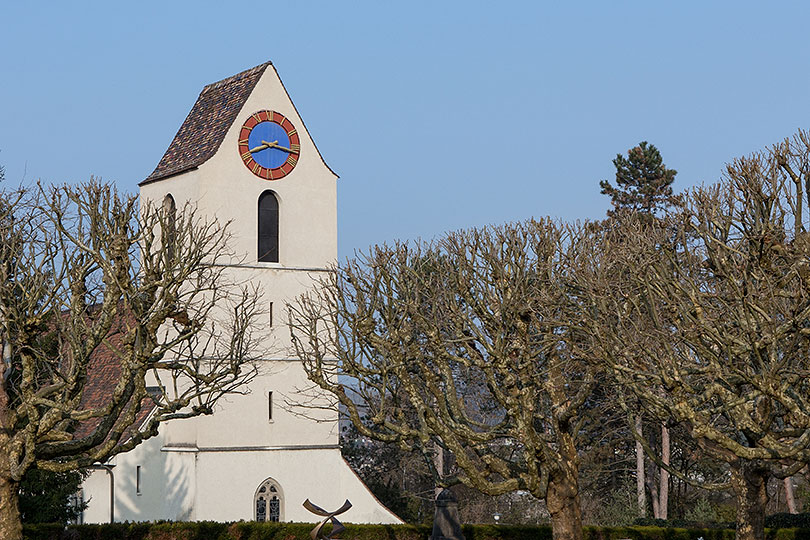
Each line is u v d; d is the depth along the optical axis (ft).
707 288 181.27
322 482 257.14
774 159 166.40
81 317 172.14
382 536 226.79
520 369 171.73
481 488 168.76
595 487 321.32
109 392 262.06
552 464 170.30
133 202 184.34
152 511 249.14
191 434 245.86
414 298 199.72
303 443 255.91
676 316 165.07
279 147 259.19
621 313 167.84
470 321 184.75
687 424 174.81
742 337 160.86
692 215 179.11
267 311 253.44
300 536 222.28
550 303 176.14
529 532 226.38
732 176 170.71
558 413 171.12
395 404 188.65
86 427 255.50
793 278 160.66
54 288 169.27
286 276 256.52
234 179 253.24
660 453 331.16
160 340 254.47
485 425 184.65
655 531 232.53
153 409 250.57
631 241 182.60
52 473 207.10
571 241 185.57
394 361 183.42
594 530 231.30
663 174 352.28
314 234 261.85
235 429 248.73
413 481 357.00
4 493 159.22
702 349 152.87
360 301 197.26
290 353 253.85
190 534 218.59
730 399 151.74
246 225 253.44
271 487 251.80
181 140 266.57
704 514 296.30
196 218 250.16
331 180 265.34
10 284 167.84
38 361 190.80
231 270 249.75
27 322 162.91
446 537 190.60
